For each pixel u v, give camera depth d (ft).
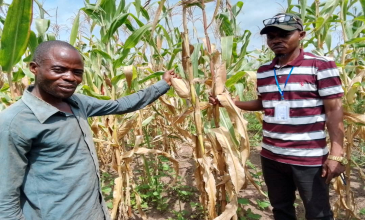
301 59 6.16
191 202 10.87
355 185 11.83
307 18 10.69
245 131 6.36
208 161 6.79
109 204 10.69
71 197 4.54
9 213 4.05
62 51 4.16
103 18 9.08
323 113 6.24
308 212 6.54
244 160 6.44
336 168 6.02
